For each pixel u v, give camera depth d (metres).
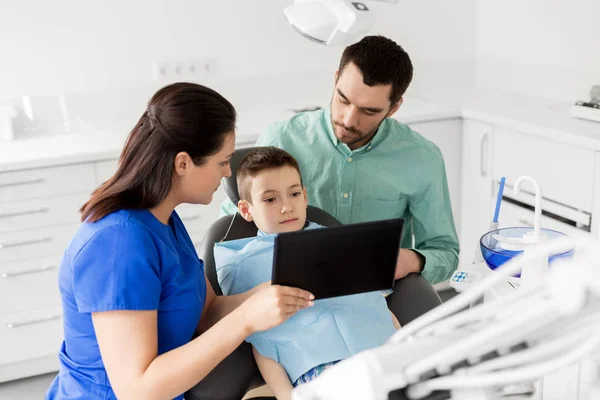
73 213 2.97
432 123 3.43
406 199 2.18
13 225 2.89
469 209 3.54
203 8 3.57
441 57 4.00
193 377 1.43
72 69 3.42
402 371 0.68
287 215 1.91
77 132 3.35
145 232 1.46
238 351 1.74
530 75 3.70
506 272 0.70
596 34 3.30
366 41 1.91
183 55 3.59
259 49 3.71
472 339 0.66
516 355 0.71
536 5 3.60
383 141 2.14
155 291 1.45
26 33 3.32
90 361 1.54
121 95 3.49
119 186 1.48
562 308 0.65
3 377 3.04
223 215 2.18
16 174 2.85
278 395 1.72
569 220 3.05
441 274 2.08
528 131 3.07
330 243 1.46
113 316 1.42
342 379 0.69
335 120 2.00
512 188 3.24
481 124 3.36
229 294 1.88
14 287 2.95
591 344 0.67
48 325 3.02
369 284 1.55
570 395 1.29
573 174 2.92
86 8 3.38
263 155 1.93
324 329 1.77
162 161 1.46
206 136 1.45
